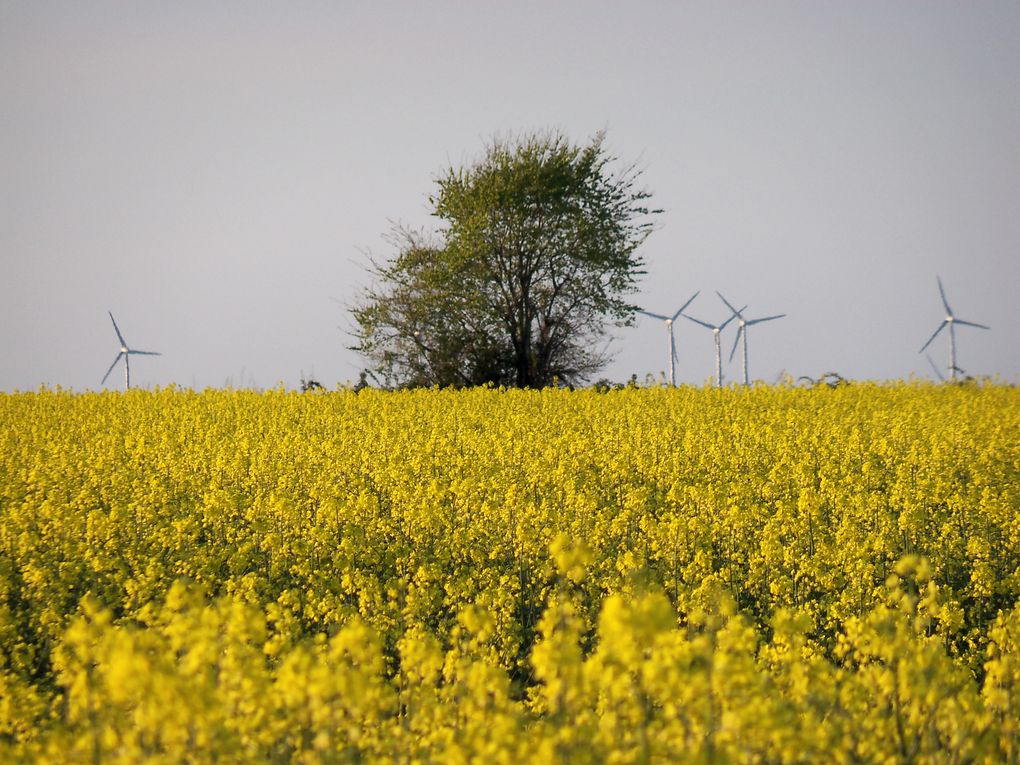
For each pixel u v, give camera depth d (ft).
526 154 407.03
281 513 119.65
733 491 138.21
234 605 53.67
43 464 160.25
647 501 138.10
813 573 98.94
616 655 43.83
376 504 126.52
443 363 401.70
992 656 76.64
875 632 61.11
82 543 109.91
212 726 44.06
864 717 54.13
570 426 211.00
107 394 290.76
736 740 43.73
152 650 47.06
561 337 410.52
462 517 125.49
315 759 46.93
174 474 154.20
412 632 64.59
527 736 46.57
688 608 85.25
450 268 393.50
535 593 101.24
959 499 126.62
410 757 52.44
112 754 44.29
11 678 69.82
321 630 89.30
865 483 151.33
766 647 64.85
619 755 42.39
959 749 51.37
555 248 397.60
